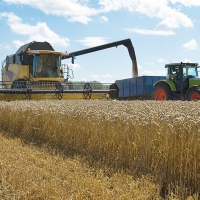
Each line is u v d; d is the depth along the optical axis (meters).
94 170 7.23
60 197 5.25
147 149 7.14
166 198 5.91
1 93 18.84
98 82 21.53
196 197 5.63
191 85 20.08
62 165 7.39
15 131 12.36
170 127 6.88
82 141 9.09
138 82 25.75
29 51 21.17
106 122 8.49
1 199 5.22
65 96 19.88
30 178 5.99
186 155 6.38
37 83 20.42
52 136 10.15
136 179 6.60
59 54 21.86
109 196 5.49
